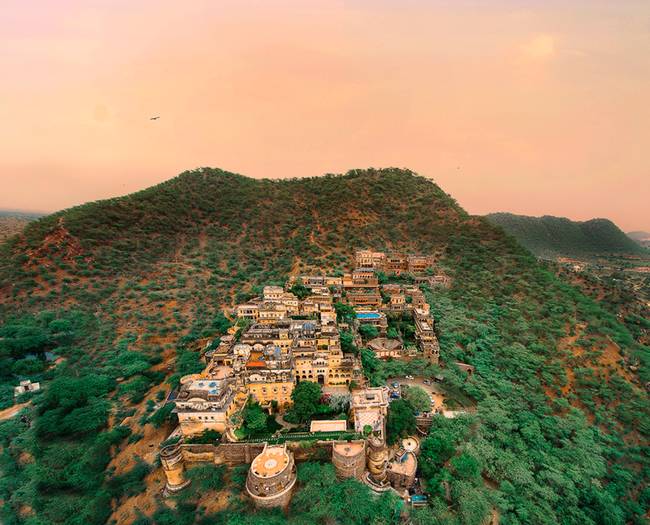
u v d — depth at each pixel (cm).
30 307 13088
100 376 10756
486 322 15150
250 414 9056
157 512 7594
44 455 8575
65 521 7525
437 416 9988
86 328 12862
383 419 9188
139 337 13012
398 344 13262
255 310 13962
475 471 8619
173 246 19275
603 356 13325
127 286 15512
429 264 19475
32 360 11406
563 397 12044
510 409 11131
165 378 11438
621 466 10288
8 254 14875
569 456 9956
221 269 18588
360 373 10700
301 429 8988
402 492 8306
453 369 12519
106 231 17575
